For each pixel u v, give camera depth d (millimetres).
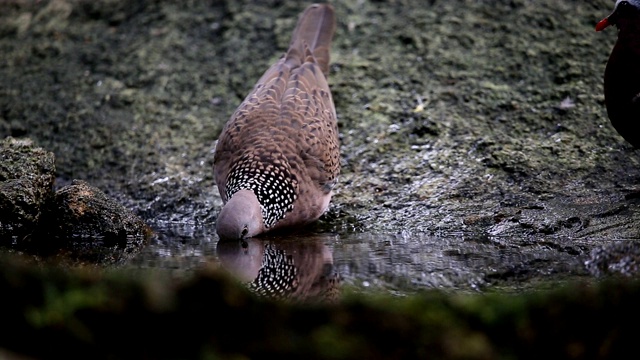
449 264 8844
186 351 5816
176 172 12844
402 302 6395
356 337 5848
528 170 11906
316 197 11258
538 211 10914
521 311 6121
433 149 12633
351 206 11750
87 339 5809
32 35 16203
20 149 11469
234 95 14367
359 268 8734
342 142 13039
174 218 12008
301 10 15945
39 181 11172
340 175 12406
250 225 10500
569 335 5996
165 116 14031
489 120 13109
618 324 6047
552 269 8422
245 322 5953
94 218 10977
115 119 14031
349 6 15852
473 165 12180
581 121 12891
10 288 6086
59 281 6281
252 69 14812
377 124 13266
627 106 11242
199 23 15930
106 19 16344
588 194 11234
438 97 13656
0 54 15797
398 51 14758
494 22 15070
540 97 13453
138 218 11312
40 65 15414
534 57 14242
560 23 14898
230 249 10016
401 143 12867
